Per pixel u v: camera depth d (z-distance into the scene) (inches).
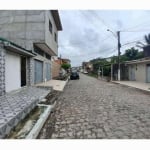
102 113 233.9
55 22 749.9
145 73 733.3
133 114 227.6
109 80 911.0
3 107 210.4
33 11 506.9
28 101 249.6
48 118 215.5
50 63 895.1
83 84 706.8
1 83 303.0
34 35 506.3
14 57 383.2
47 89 430.9
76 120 205.0
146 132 164.7
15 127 169.6
